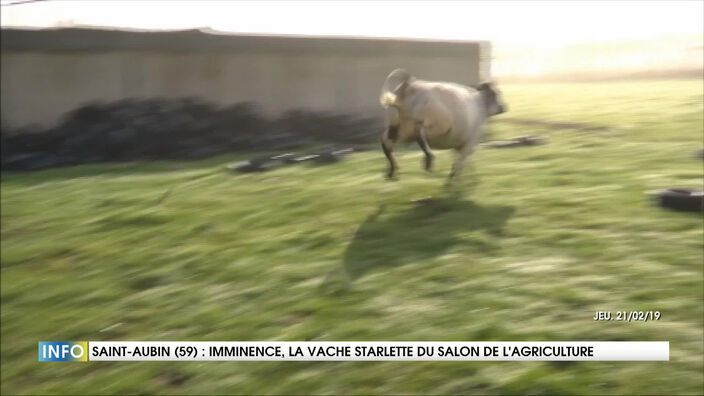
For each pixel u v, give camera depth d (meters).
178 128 14.77
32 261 9.39
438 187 10.69
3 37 14.97
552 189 10.17
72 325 7.73
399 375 6.07
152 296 8.09
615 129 14.27
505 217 9.11
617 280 7.15
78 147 14.27
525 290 7.11
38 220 10.67
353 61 17.45
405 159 12.72
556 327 6.43
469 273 7.59
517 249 8.09
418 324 6.75
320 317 7.09
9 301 8.48
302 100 17.09
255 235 9.30
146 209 10.68
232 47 16.36
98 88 15.76
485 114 10.44
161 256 8.99
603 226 8.52
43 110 15.44
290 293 7.67
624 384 5.66
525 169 11.44
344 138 15.48
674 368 5.78
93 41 15.52
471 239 8.45
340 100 17.47
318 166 12.59
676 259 7.47
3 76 15.12
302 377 6.25
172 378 6.59
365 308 7.13
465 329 6.57
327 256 8.41
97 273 8.81
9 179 13.05
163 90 16.11
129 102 15.55
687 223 8.38
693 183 10.01
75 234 10.01
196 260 8.76
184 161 13.80
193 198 11.07
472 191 10.37
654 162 11.35
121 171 13.14
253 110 16.44
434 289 7.34
